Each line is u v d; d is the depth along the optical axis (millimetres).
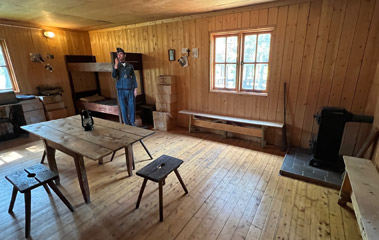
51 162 2377
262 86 3447
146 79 4754
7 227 1838
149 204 2092
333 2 2568
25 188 1689
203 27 3646
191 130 4164
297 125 3207
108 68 4242
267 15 3031
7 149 3461
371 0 2367
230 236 1707
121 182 2479
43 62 4625
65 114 4730
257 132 3430
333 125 2439
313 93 2961
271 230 1761
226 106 3803
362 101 2656
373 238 1188
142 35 4453
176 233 1742
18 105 3854
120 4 2947
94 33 5285
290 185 2377
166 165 2014
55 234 1752
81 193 2289
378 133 2229
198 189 2324
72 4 2918
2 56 4059
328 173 2494
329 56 2740
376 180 1726
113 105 4609
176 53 4113
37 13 3451
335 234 1713
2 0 2682
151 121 4676
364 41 2500
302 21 2809
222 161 2957
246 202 2107
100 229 1797
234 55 3572
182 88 4262
